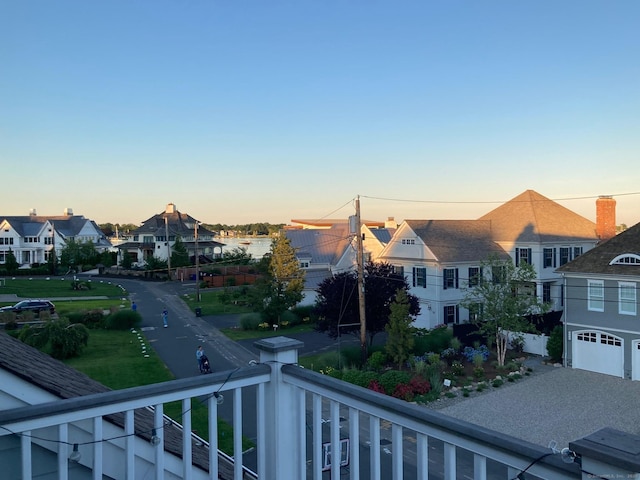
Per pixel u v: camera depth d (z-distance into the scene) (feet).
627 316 74.23
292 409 12.41
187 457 11.15
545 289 115.14
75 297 158.61
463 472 37.83
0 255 245.24
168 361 84.84
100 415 10.09
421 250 109.40
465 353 83.56
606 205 118.32
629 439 6.78
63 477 9.68
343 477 27.63
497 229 120.67
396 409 9.46
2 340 16.76
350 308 85.81
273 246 120.47
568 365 80.64
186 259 223.10
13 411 9.06
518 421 57.52
